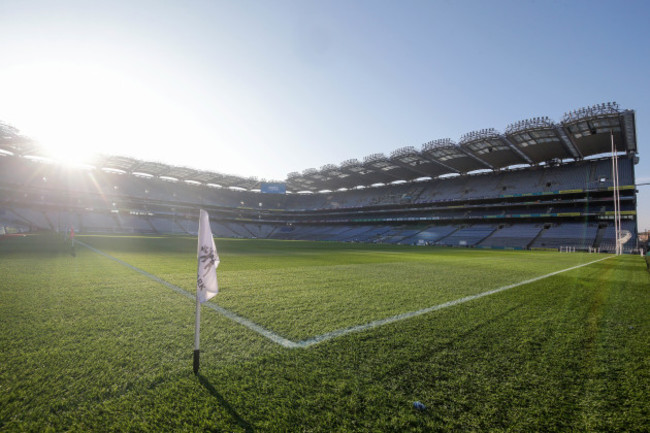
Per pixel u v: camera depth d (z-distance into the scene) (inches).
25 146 2046.0
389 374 119.8
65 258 524.1
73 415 92.6
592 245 1555.1
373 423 89.8
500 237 1892.2
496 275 427.8
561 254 1163.3
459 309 222.4
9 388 105.8
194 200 3088.1
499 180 2309.3
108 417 91.9
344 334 165.5
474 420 91.7
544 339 160.7
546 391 108.8
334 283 335.6
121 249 762.8
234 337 159.5
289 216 3408.0
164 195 2925.7
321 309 218.8
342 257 732.0
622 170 1785.2
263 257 687.7
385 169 2401.6
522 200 2074.3
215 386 109.7
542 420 91.9
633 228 1600.6
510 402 101.4
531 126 1491.1
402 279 373.7
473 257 842.8
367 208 2859.3
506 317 201.9
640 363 132.5
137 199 2682.1
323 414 93.9
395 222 2723.9
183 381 112.8
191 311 208.2
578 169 1969.7
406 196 2748.5
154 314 199.0
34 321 178.4
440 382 114.1
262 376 117.5
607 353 143.0
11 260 470.3
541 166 2134.6
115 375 116.3
